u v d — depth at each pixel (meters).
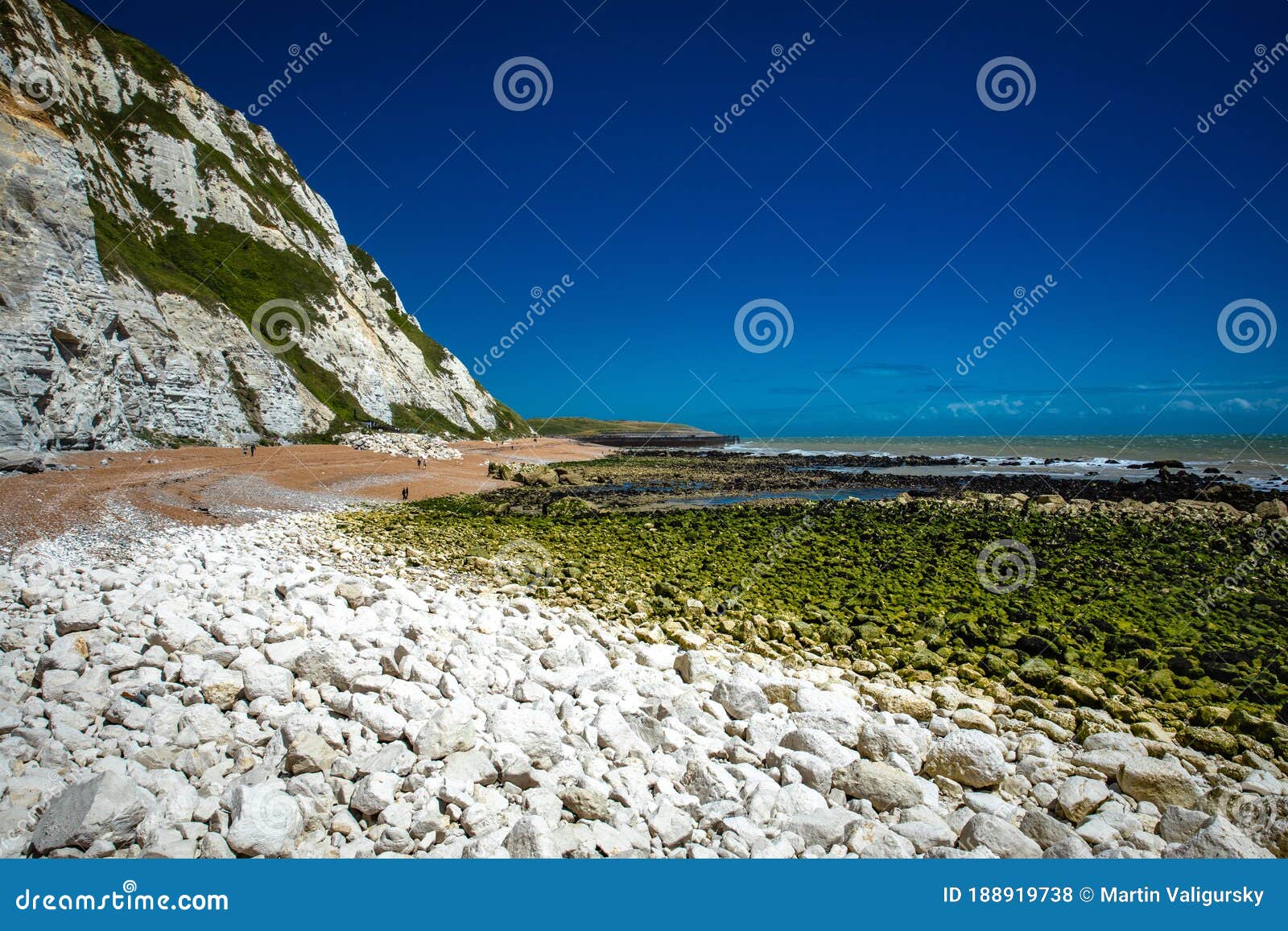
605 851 6.01
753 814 6.70
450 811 6.38
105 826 5.71
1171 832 6.73
